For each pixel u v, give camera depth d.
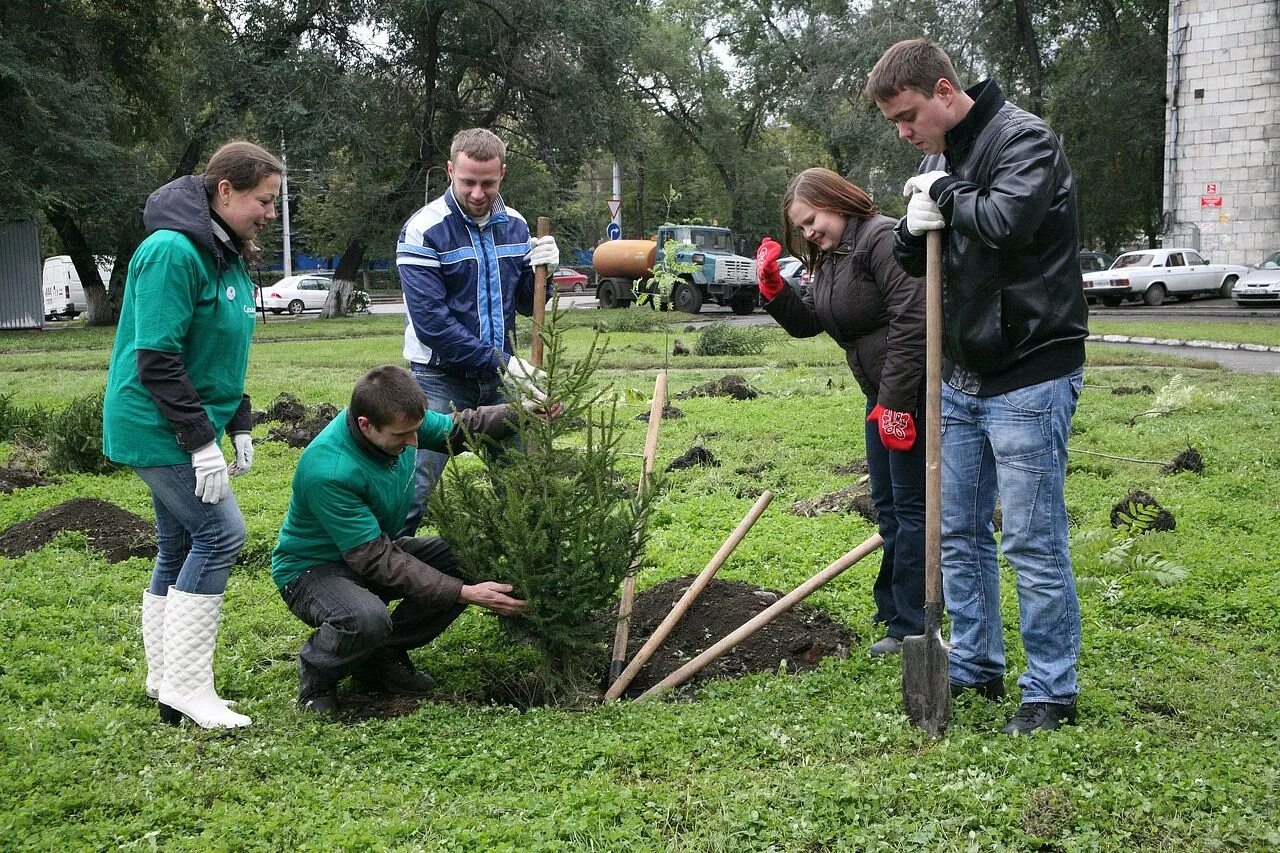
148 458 4.32
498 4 33.00
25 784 3.76
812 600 5.68
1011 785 3.55
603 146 36.47
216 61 30.50
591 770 3.86
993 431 4.09
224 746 4.15
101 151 28.72
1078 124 38.06
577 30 33.12
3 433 11.34
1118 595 5.67
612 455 4.57
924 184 3.96
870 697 4.35
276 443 10.78
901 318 4.67
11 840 3.41
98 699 4.65
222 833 3.44
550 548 4.41
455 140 5.46
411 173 34.69
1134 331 23.09
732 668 4.93
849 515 7.61
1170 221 35.56
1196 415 11.45
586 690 4.73
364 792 3.69
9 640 5.28
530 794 3.65
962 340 4.04
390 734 4.20
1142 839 3.31
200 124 33.19
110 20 33.00
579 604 4.45
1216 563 6.15
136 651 5.23
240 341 4.59
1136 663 4.83
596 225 57.66
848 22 38.09
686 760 3.88
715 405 12.94
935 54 3.96
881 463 5.21
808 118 38.84
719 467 9.38
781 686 4.54
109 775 3.88
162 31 33.38
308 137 30.66
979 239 3.82
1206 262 34.47
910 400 4.70
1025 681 4.15
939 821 3.38
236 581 6.38
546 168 36.94
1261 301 30.81
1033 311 3.92
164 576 4.65
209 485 4.26
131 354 4.33
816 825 3.38
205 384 4.50
